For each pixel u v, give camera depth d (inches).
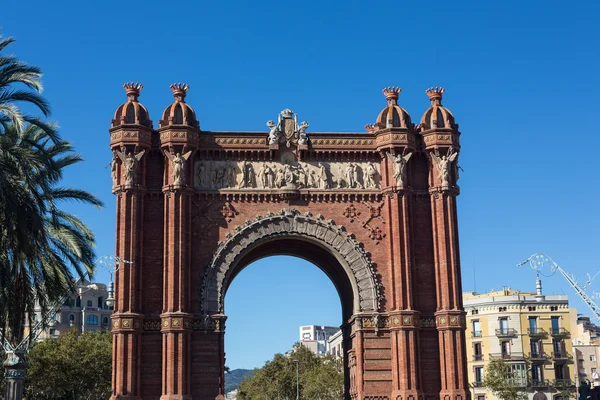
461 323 3467.0
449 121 3646.7
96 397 5477.4
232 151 3599.9
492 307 7386.8
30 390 5073.8
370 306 3526.1
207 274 3476.9
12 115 2453.2
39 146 2588.6
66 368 5093.5
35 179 2640.3
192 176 3550.7
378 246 3585.1
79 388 5236.2
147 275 3469.5
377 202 3629.4
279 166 3624.5
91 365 5216.5
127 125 3506.4
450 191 3575.3
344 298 3873.0
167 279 3425.2
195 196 3550.7
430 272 3567.9
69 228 3029.0
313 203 3604.8
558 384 7160.4
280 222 3565.5
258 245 3560.5
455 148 3627.0
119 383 3304.6
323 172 3627.0
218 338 3427.7
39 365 5012.3
